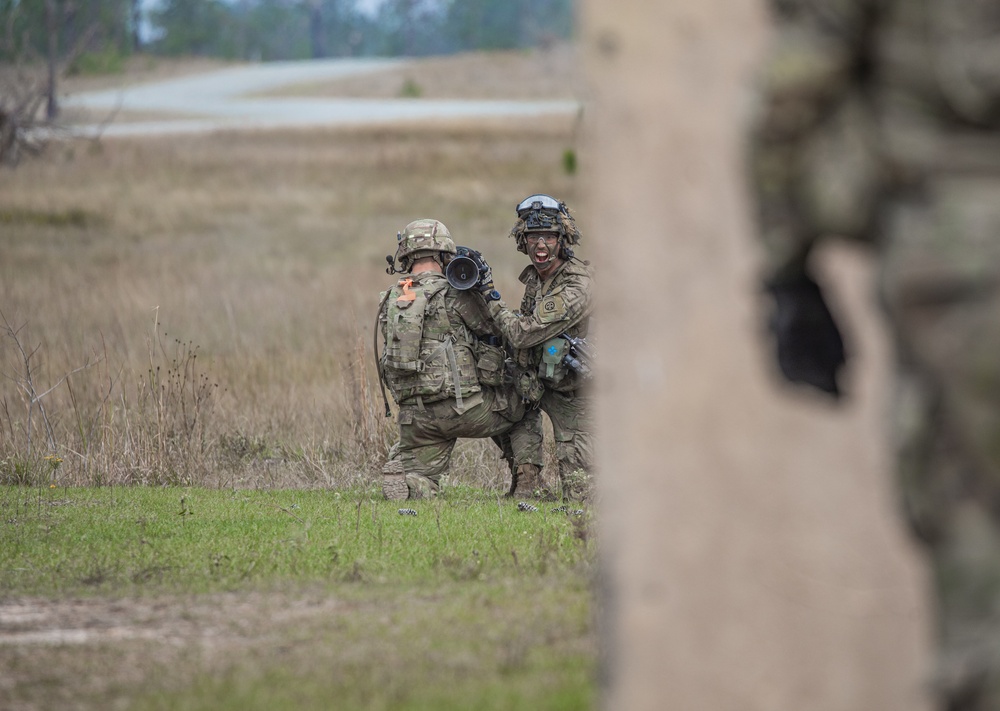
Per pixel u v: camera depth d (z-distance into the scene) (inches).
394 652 610.2
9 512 1061.8
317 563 840.9
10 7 6904.5
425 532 956.6
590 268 1171.3
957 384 303.4
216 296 2716.5
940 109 315.9
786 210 339.6
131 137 6461.6
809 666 391.2
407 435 1184.8
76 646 641.0
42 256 3563.0
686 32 391.5
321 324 2224.4
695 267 391.2
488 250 3580.2
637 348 394.3
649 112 393.7
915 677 391.2
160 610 723.4
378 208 4699.8
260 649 627.2
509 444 1231.5
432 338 1170.0
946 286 304.0
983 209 306.2
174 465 1301.7
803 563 391.2
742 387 390.0
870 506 392.2
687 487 392.2
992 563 305.3
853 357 376.8
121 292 2719.0
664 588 392.5
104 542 938.1
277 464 1359.5
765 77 327.9
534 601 702.5
